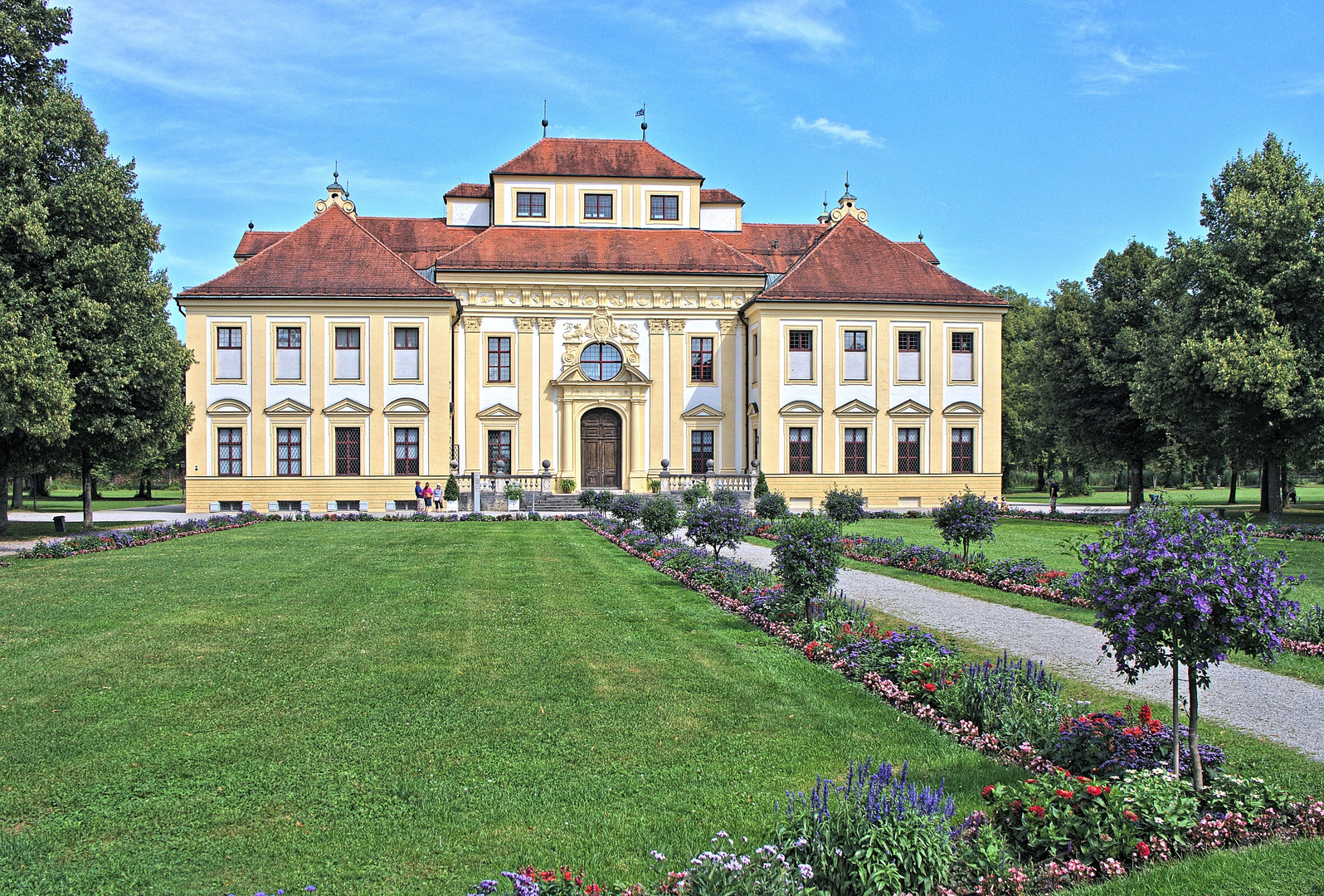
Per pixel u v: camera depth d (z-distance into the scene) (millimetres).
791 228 65250
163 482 95625
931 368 53312
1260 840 7648
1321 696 12281
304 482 49625
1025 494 86938
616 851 7691
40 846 7836
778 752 10062
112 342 34344
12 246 32156
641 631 16375
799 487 52375
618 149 60031
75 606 18391
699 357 55188
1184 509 8977
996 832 7488
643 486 54125
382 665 13844
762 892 6148
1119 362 52969
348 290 50156
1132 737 9141
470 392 53312
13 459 34844
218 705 11797
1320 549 29625
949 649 13297
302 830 8172
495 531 36719
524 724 11062
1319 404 36750
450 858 7621
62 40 36250
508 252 54562
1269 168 42125
